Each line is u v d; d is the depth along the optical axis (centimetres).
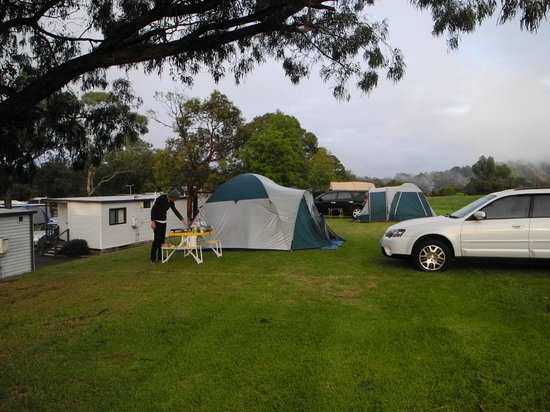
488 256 766
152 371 395
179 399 343
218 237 1173
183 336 483
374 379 366
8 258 1625
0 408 334
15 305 655
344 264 903
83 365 412
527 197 765
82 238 2477
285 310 572
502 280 704
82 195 5072
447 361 396
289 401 336
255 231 1152
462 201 3453
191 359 417
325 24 653
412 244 802
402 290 660
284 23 623
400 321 512
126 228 2570
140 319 551
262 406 330
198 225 1014
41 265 2116
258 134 3478
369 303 597
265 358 415
